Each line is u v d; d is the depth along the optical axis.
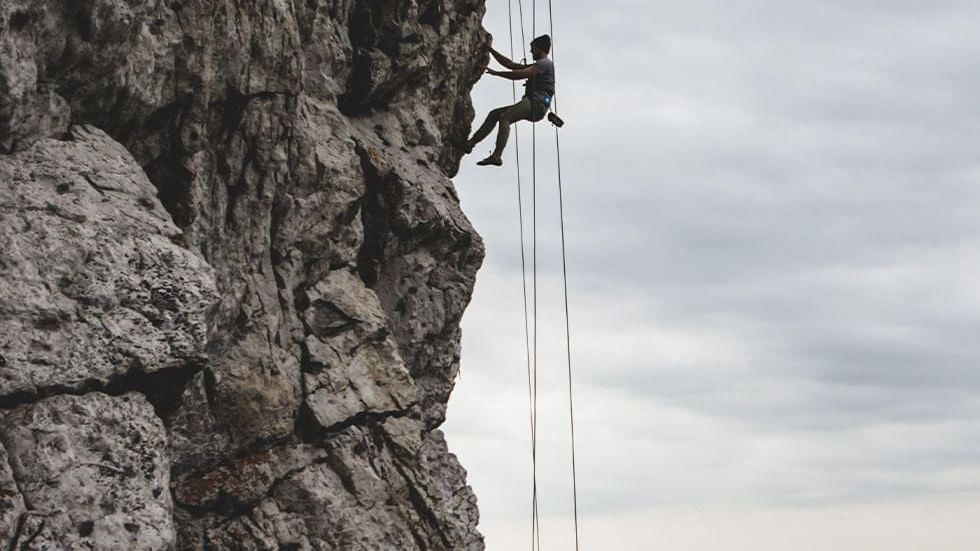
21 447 7.93
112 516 8.19
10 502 7.66
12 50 8.48
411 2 14.52
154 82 10.22
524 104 16.83
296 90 11.91
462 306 15.47
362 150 13.85
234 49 11.02
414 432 12.91
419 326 14.88
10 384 7.99
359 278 13.46
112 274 8.72
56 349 8.26
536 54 17.39
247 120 11.48
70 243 8.62
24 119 8.89
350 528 11.91
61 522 7.90
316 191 12.68
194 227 10.98
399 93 15.09
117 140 10.28
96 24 9.27
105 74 9.61
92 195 9.05
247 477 11.49
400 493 12.55
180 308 9.00
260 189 11.78
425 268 14.89
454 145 16.86
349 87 14.37
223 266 11.48
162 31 10.17
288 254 12.38
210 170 11.23
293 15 11.86
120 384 8.65
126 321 8.70
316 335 12.57
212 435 11.34
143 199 9.45
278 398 11.77
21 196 8.63
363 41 14.35
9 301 8.16
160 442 8.71
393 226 14.24
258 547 11.30
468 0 16.08
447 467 15.56
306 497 11.77
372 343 12.99
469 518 15.42
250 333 11.74
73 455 8.14
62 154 9.15
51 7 8.87
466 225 15.16
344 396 12.41
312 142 12.67
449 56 15.63
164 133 10.65
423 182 14.60
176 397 9.17
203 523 11.20
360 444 12.38
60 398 8.24
